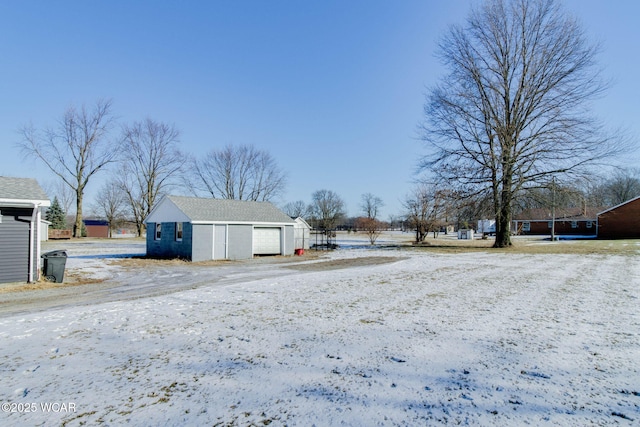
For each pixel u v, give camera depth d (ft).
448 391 10.87
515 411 9.64
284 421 9.27
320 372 12.36
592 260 52.70
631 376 11.85
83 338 16.65
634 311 21.04
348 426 8.98
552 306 22.38
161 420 9.39
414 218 111.96
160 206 70.90
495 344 15.10
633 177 193.77
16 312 23.57
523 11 76.84
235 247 66.23
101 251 86.33
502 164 75.66
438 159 84.17
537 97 75.92
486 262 51.39
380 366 12.82
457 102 80.94
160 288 33.22
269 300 24.73
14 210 35.45
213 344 15.48
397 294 26.61
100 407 10.16
